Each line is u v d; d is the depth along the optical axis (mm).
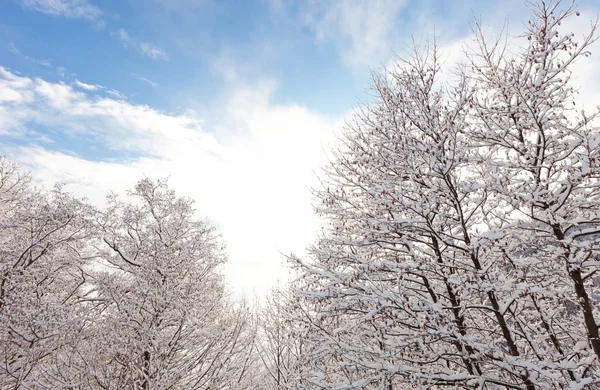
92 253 10383
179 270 9305
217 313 9930
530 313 6520
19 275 8438
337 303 5875
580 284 4949
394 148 6340
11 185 12180
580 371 4559
